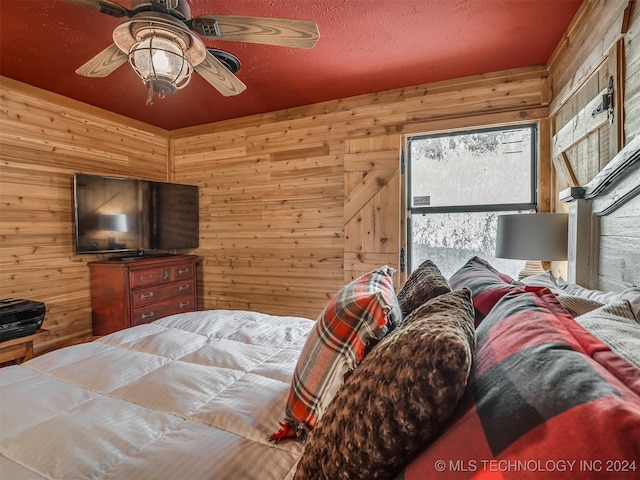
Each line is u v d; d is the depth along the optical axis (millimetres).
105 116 3479
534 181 2719
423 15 1995
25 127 2875
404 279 3033
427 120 2951
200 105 3402
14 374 1254
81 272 3264
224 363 1334
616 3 1500
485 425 473
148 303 3326
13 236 2818
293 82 2904
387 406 553
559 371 478
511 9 1938
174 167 4172
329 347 931
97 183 3217
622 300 887
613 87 1520
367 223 3127
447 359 527
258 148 3703
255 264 3779
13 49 2332
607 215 1359
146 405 1053
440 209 3021
